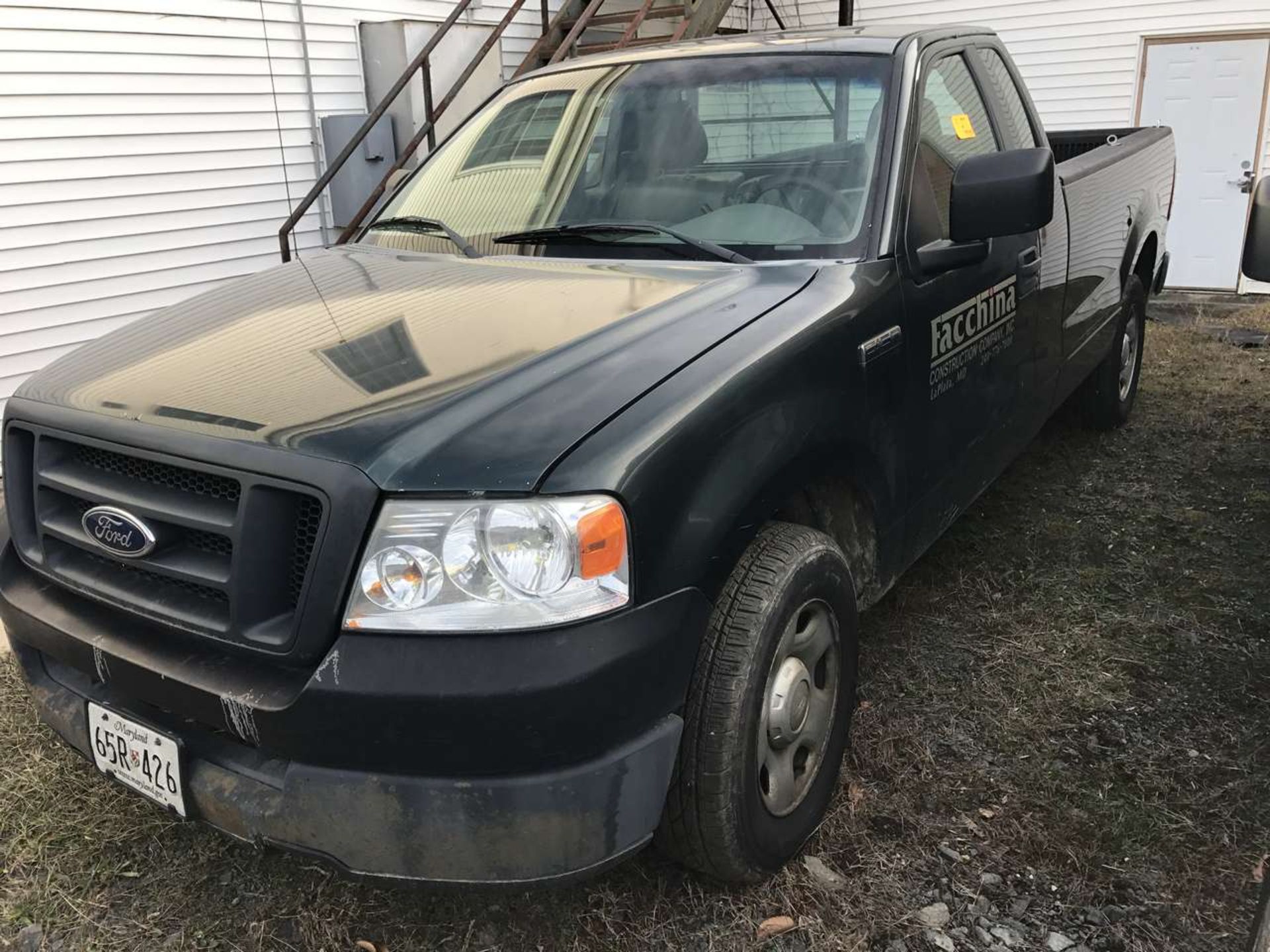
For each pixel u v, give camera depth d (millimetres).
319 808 1724
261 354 2123
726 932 2115
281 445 1737
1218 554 3811
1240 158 9914
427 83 7137
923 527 2852
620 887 2246
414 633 1636
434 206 3111
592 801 1716
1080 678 3014
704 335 2090
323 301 2414
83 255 6242
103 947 2123
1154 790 2506
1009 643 3219
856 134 2730
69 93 5988
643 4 8891
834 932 2107
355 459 1685
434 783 1677
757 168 2764
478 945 2109
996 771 2598
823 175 2684
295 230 7449
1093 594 3529
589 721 1672
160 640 1919
